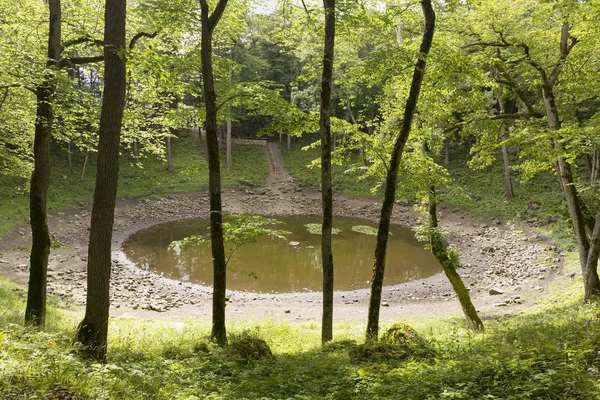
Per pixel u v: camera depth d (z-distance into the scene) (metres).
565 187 15.03
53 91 9.48
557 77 15.61
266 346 8.66
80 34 11.16
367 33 11.70
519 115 15.92
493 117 15.91
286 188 46.72
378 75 10.54
